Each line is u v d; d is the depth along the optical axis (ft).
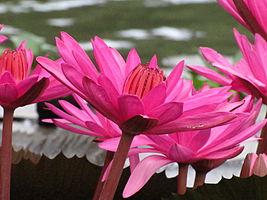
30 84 3.77
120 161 3.68
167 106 3.55
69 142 6.12
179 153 3.86
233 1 4.20
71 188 4.42
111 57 3.72
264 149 4.27
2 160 3.90
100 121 4.05
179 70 3.76
